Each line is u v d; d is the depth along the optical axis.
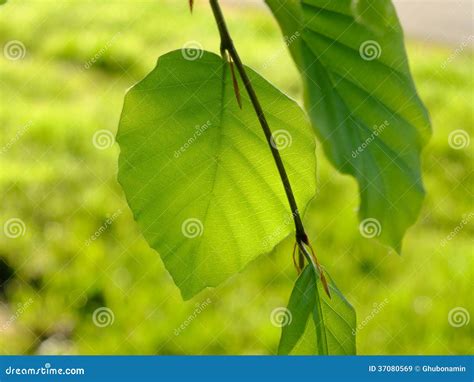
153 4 7.50
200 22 7.17
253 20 7.41
